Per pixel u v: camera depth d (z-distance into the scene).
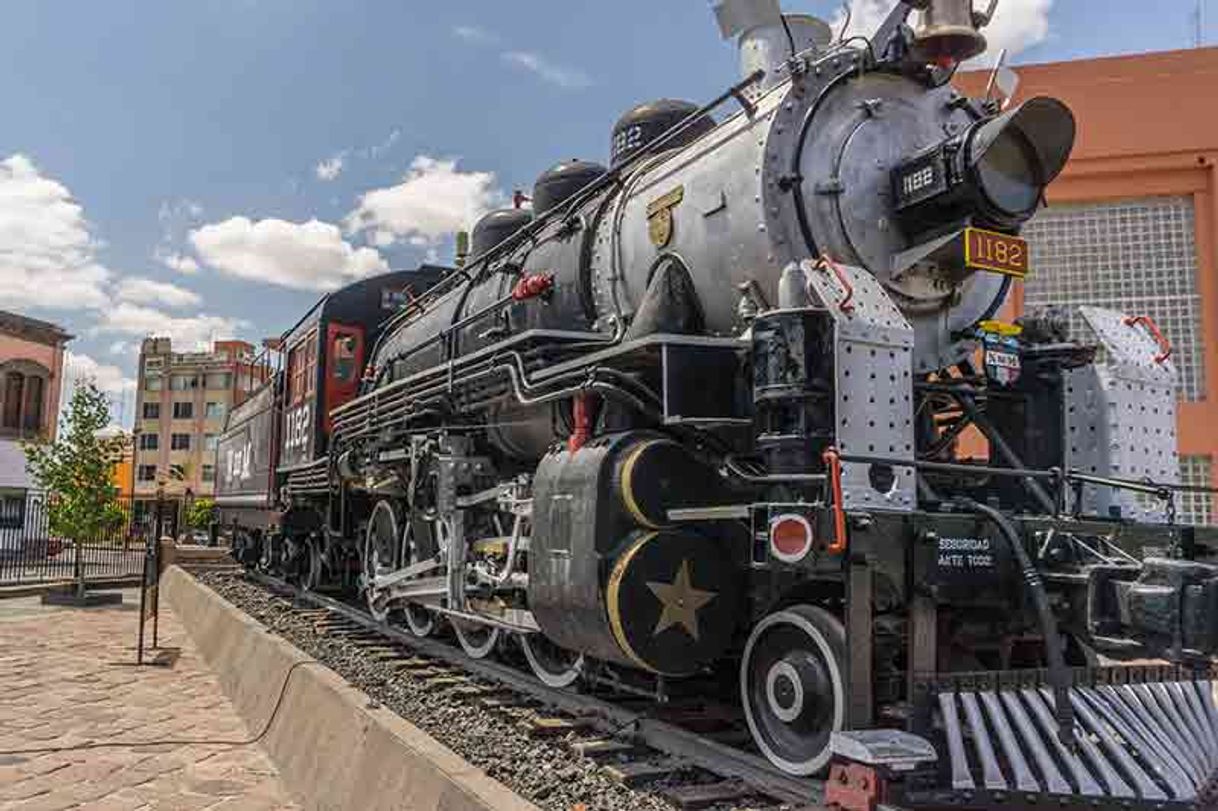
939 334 4.74
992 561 3.65
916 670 3.45
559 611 4.81
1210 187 9.62
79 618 13.48
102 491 15.91
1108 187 9.99
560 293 6.27
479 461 6.83
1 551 20.05
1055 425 4.81
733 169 4.73
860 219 4.50
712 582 4.53
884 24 4.78
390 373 9.59
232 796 5.07
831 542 3.40
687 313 4.95
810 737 3.91
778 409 3.94
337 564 11.36
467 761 3.84
